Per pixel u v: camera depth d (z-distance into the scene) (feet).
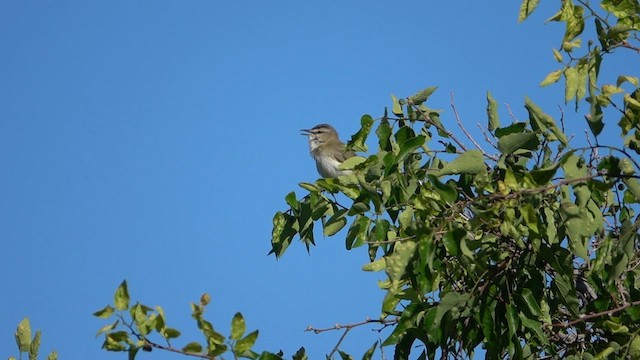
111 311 30.53
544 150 38.60
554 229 34.42
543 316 37.22
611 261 34.68
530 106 35.14
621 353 35.35
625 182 34.68
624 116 34.86
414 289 36.04
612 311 35.06
